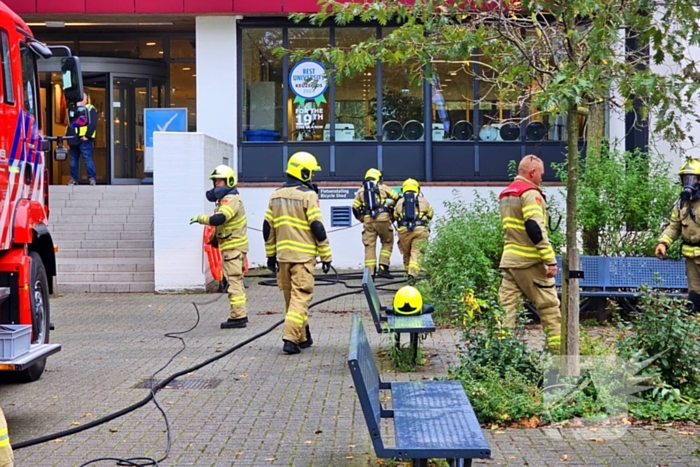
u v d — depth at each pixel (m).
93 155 21.75
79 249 17.34
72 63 8.66
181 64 22.06
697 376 7.32
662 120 6.84
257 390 8.06
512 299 8.27
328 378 8.52
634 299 12.12
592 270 11.92
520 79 8.45
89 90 21.64
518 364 7.31
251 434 6.56
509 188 8.26
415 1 7.41
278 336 11.18
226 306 14.14
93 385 8.42
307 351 10.03
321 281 16.86
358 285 16.36
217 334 11.39
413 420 5.12
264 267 19.42
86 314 13.38
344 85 19.75
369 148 19.77
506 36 7.32
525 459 5.82
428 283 12.02
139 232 17.72
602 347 7.70
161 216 15.79
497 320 7.53
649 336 7.30
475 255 11.68
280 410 7.29
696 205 10.33
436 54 7.73
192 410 7.34
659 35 6.82
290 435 6.52
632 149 17.39
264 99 19.86
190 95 22.09
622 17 6.68
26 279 8.17
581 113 7.55
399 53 7.48
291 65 19.78
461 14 7.43
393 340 9.65
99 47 21.91
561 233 12.21
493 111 19.55
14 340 6.79
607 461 5.77
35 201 8.89
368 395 4.60
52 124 20.92
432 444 4.65
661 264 11.85
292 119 19.84
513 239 8.21
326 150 19.81
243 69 19.84
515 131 19.64
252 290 16.16
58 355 10.04
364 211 16.75
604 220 12.34
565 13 6.83
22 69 8.52
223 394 7.92
